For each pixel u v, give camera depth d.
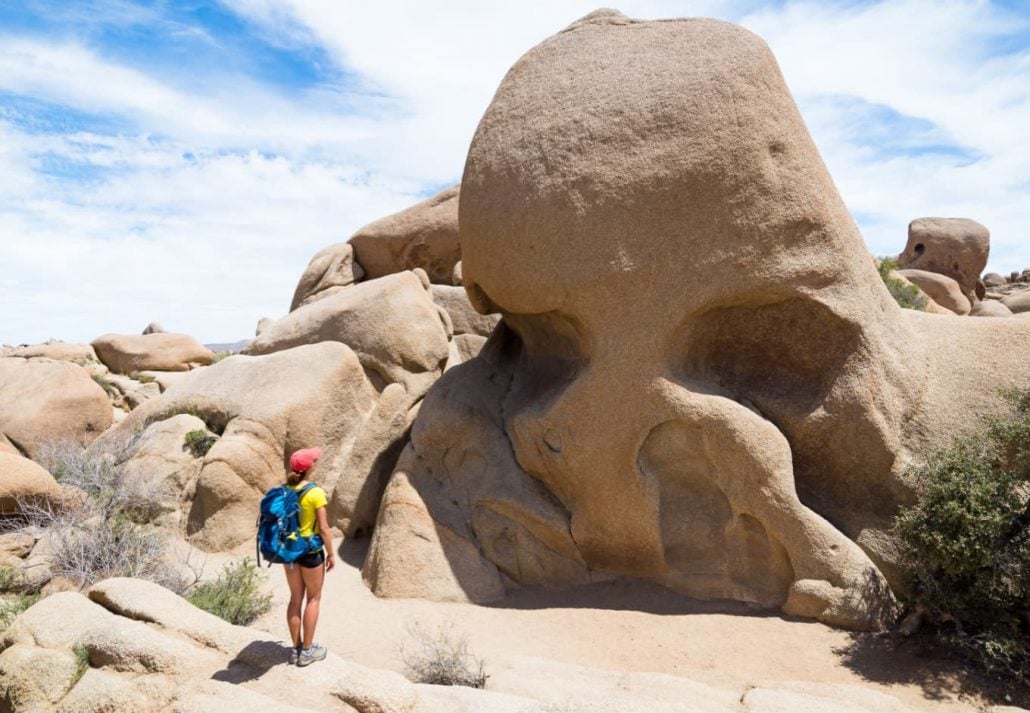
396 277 13.35
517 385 10.53
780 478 8.30
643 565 9.03
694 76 8.73
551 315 9.46
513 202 9.15
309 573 5.83
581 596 9.01
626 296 8.64
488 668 7.04
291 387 11.69
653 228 8.59
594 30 9.90
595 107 9.03
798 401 8.85
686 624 8.14
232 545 10.40
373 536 9.91
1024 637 7.30
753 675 7.17
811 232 8.62
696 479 8.79
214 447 10.91
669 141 8.62
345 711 5.22
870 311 8.84
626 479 8.71
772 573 8.52
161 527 10.60
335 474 11.55
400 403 11.79
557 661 7.36
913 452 8.70
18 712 5.67
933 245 29.73
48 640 6.15
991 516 7.25
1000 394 8.47
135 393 18.09
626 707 5.32
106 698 5.41
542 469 9.46
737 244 8.48
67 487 10.45
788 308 8.77
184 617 6.30
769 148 8.55
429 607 8.76
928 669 7.16
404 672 7.03
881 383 8.67
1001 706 6.55
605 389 8.70
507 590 9.28
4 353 20.36
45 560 8.73
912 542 7.74
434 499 9.80
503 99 9.87
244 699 5.16
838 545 8.13
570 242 8.82
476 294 10.39
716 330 8.98
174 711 5.18
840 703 6.33
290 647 5.94
